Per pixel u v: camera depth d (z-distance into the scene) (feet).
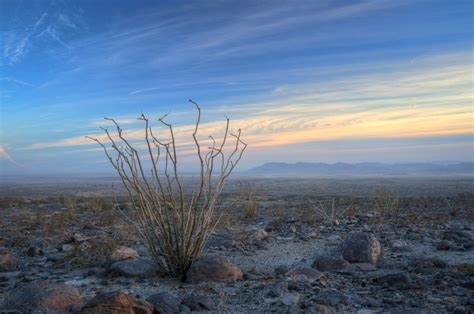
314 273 24.17
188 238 25.23
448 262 27.73
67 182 259.39
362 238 28.55
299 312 17.99
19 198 101.09
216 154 25.88
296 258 30.53
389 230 41.63
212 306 19.22
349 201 75.46
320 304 18.90
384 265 26.73
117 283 24.40
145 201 25.76
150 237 26.20
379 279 22.74
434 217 50.39
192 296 20.21
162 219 25.61
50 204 87.61
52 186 192.13
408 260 28.27
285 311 18.33
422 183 172.55
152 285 23.84
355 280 23.47
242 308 19.15
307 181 225.35
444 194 96.12
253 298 20.44
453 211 54.03
